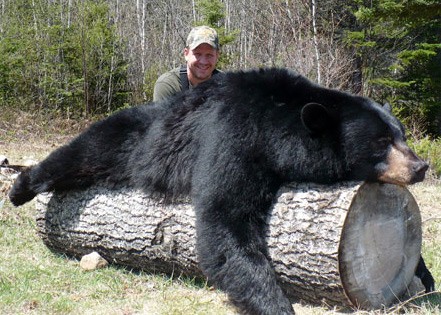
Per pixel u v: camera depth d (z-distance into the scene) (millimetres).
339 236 3668
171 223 4430
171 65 26469
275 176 4031
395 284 4090
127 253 4738
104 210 4828
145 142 4691
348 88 19141
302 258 3812
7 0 25234
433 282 4453
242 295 3764
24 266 4844
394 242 4000
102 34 21953
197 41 5789
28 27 22312
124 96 22953
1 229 5887
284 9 22000
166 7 30297
